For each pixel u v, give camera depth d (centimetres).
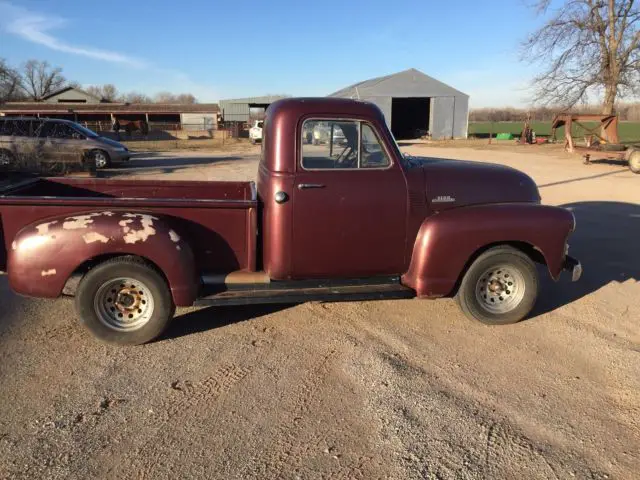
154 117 6012
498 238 445
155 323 413
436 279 444
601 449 295
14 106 5544
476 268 450
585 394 353
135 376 372
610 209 1062
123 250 395
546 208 458
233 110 6041
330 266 441
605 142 2177
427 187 446
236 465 279
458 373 381
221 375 375
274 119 426
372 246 442
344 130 430
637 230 866
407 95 4306
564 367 392
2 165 1530
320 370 383
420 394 351
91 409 330
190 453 289
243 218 432
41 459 282
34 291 394
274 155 424
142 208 415
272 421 319
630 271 641
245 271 446
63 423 314
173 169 1831
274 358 402
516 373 382
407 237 446
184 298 409
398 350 418
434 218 443
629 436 307
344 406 336
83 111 5400
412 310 504
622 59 2788
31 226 396
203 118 5975
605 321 484
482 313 462
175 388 357
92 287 401
